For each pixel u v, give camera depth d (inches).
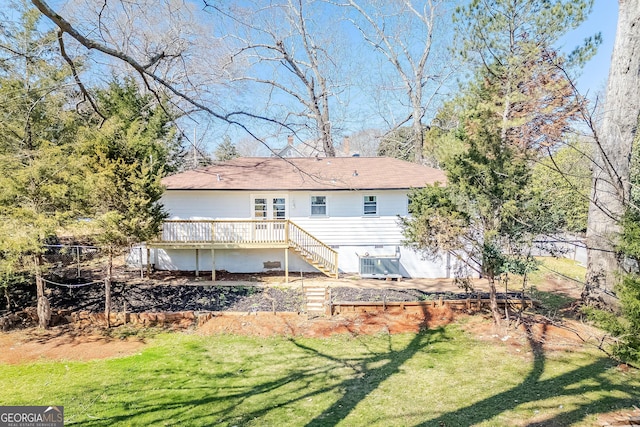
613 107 402.6
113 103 644.7
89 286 547.2
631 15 390.3
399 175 735.7
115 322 453.7
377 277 635.5
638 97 393.4
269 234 647.8
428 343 390.9
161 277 618.5
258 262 681.0
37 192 389.1
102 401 278.4
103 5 225.5
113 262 691.4
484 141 374.6
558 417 244.1
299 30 1020.5
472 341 392.5
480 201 366.9
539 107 500.4
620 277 216.4
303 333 421.4
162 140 708.7
